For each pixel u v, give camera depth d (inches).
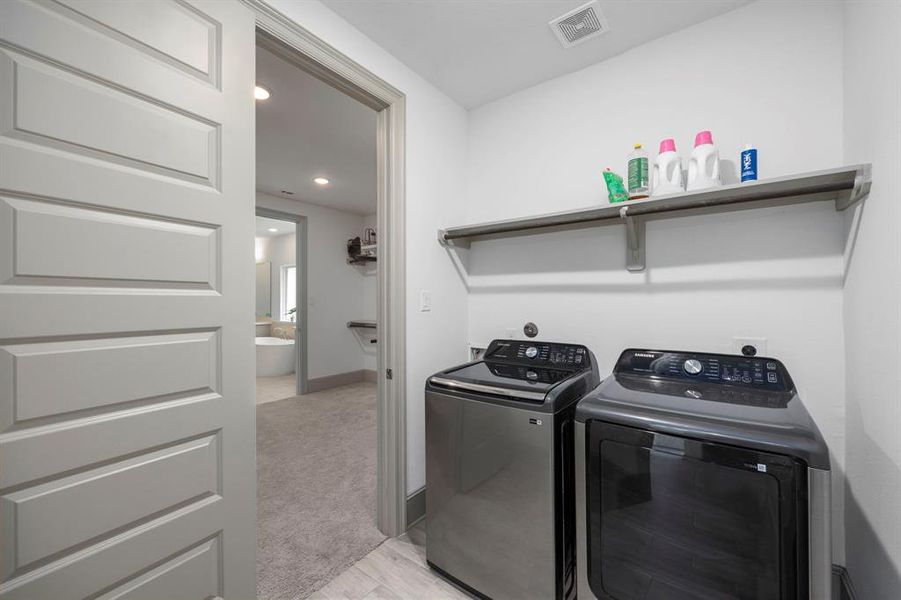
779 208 57.4
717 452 38.3
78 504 35.2
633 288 70.3
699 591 39.5
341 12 60.5
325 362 195.9
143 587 39.2
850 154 49.1
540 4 59.4
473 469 56.4
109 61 37.1
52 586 33.7
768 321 58.0
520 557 52.1
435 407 61.3
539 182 82.0
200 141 43.8
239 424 47.1
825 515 34.1
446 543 59.8
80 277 35.5
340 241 205.3
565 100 78.7
